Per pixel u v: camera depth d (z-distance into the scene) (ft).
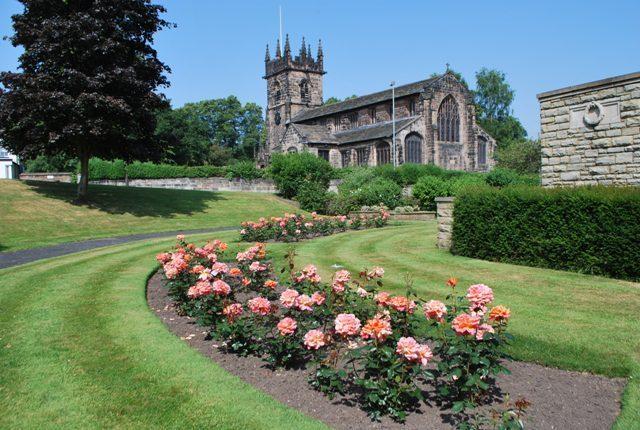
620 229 34.76
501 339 18.34
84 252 56.44
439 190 98.78
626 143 45.19
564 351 21.76
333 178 153.79
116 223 87.81
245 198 126.11
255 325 22.94
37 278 39.58
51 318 27.94
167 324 27.91
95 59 89.76
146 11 96.99
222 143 380.37
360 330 18.07
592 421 16.48
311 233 67.87
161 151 105.81
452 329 17.80
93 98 83.35
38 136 88.79
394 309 20.39
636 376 19.36
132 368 20.62
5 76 85.46
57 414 16.94
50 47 84.74
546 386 19.19
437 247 52.34
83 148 98.53
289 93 260.62
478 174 147.13
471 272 38.68
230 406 17.26
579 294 30.89
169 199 112.57
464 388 16.43
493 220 43.50
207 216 102.06
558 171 50.90
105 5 91.56
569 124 49.73
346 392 18.67
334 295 24.02
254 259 34.76
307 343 18.08
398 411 16.61
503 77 329.31
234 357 22.54
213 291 25.13
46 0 89.45
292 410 17.01
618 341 22.58
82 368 20.72
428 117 189.16
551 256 39.17
